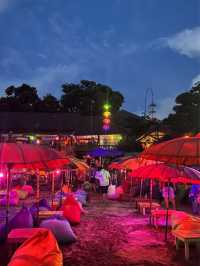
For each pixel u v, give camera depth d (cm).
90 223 1177
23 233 766
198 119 2561
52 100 4281
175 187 1645
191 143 760
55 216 1002
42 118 3391
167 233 1019
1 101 4259
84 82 4241
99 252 833
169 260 775
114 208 1523
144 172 977
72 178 2134
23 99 4250
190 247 853
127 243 914
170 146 776
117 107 3969
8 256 748
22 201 1577
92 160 2659
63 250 845
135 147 2847
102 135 3191
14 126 3225
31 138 2994
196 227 805
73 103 4138
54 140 3067
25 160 784
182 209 1495
